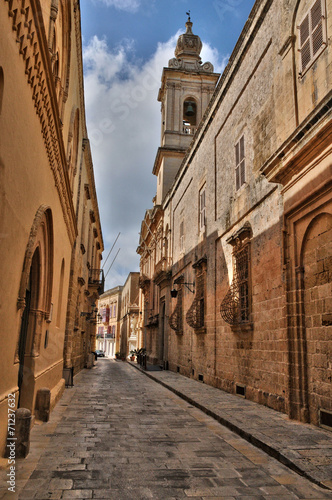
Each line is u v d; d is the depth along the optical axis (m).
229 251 12.99
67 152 10.35
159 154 29.27
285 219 8.62
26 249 5.36
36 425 7.23
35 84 5.05
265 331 9.74
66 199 9.97
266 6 10.38
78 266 17.08
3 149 3.90
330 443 5.94
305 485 4.50
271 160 8.55
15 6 3.84
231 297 12.07
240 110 12.64
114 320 58.25
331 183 6.94
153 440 6.49
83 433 6.82
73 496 4.04
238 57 12.64
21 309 5.26
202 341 15.72
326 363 7.10
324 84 7.45
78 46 10.70
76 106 12.30
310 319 7.73
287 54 8.97
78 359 20.20
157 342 26.95
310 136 7.11
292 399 7.86
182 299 20.14
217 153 15.14
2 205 4.03
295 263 8.21
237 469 5.05
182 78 30.27
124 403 10.55
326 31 7.49
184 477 4.73
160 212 28.34
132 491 4.25
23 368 7.03
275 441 6.04
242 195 11.93
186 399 11.22
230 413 8.47
